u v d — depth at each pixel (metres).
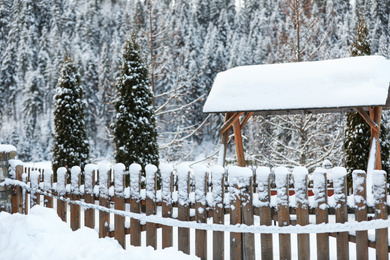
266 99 9.27
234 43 66.00
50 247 4.47
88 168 5.31
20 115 68.69
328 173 9.88
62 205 5.64
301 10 17.45
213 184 4.48
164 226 4.72
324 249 4.09
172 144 17.66
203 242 4.49
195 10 84.69
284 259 4.18
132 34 13.22
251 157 17.73
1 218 5.46
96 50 79.00
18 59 74.06
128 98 12.61
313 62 9.98
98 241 4.82
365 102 8.29
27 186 6.08
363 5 65.50
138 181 4.90
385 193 3.89
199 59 55.50
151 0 17.78
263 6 83.62
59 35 80.75
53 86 65.50
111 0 89.25
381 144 13.45
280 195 4.21
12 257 4.43
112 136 17.53
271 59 19.92
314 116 18.17
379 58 9.31
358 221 3.97
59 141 14.41
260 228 4.16
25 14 84.38
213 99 9.82
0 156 6.31
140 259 4.20
